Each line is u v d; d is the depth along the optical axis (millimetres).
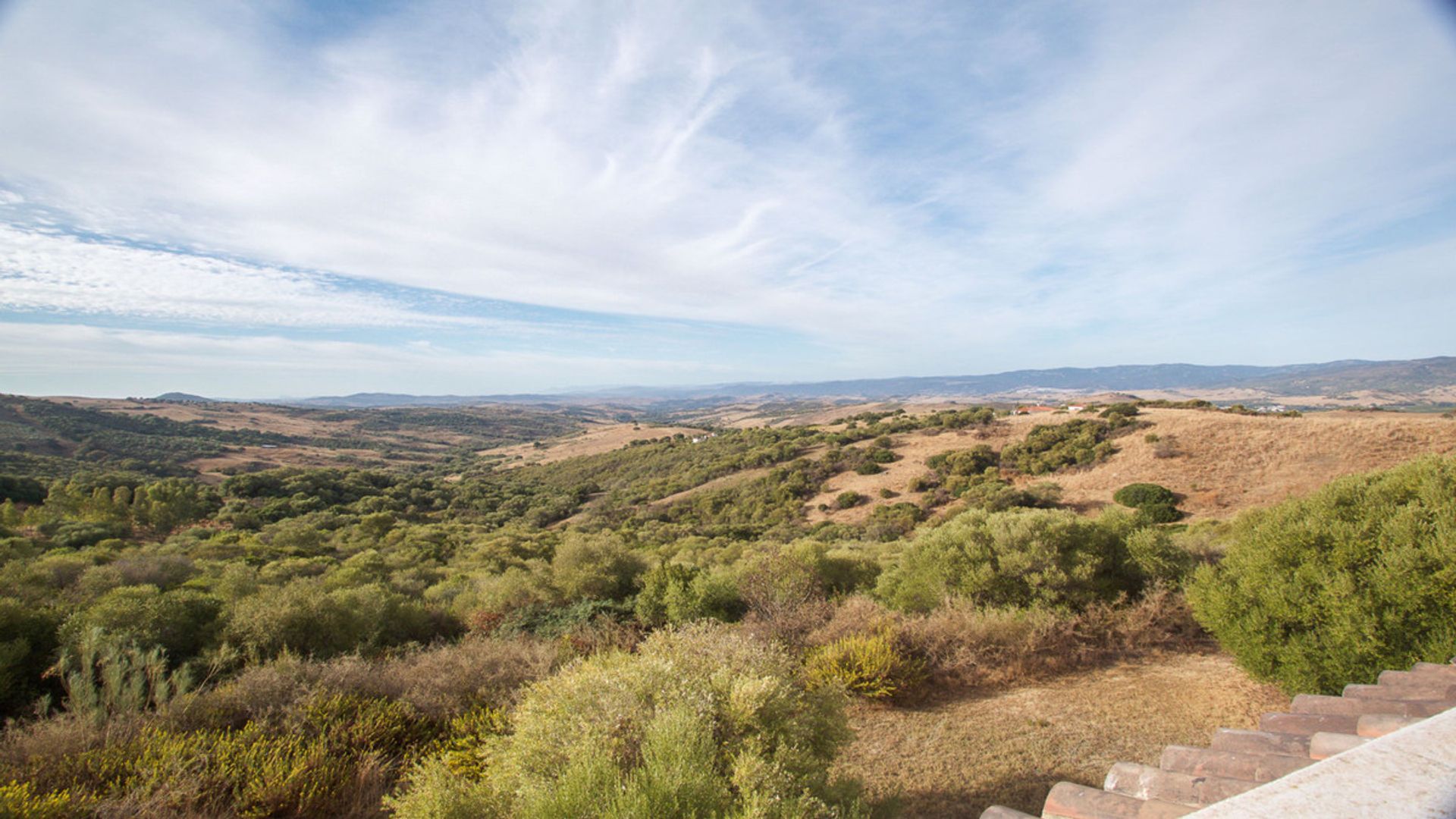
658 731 3293
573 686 4016
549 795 3023
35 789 4570
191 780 4773
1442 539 4914
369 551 25547
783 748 3463
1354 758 1263
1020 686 7117
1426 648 4816
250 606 9844
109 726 5543
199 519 42938
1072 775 5129
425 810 3719
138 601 9555
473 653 7977
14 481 41094
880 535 34531
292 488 53688
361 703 6559
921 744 5918
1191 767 2602
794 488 48844
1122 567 9375
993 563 9336
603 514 54094
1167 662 7488
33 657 7871
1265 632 5938
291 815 5004
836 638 8047
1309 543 5766
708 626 5328
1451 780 1116
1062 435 43812
